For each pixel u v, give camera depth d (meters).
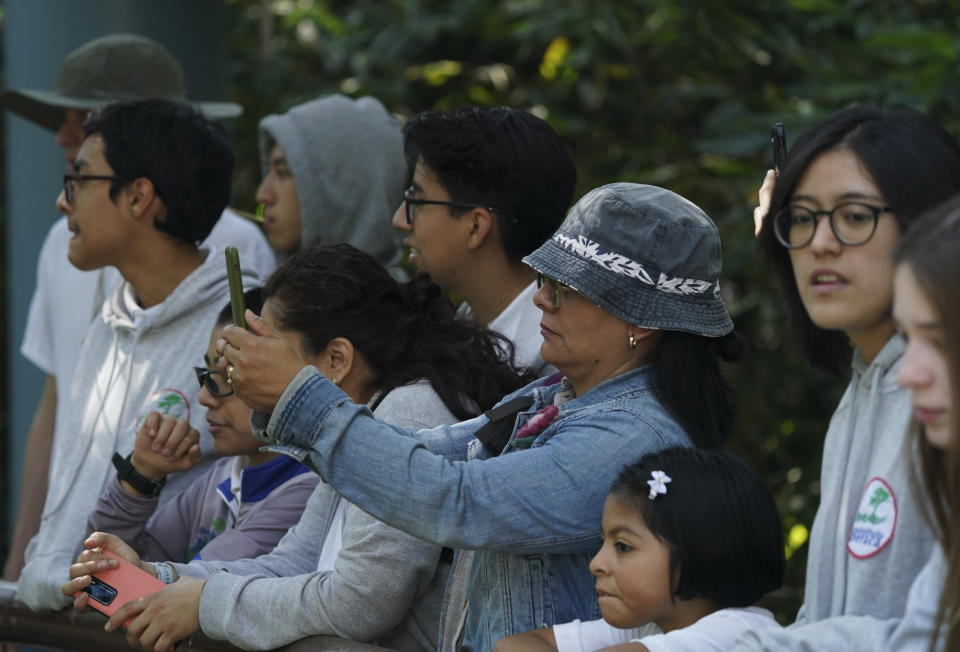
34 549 8.39
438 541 5.45
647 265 5.71
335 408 5.51
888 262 4.84
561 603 5.76
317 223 10.25
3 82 16.98
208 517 8.02
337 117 10.43
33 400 12.74
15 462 12.90
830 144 4.95
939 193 4.81
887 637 4.43
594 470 5.54
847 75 13.70
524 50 16.67
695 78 16.14
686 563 5.24
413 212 7.55
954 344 3.93
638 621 5.34
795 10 15.30
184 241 8.72
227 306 7.50
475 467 5.50
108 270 9.91
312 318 6.62
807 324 5.43
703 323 5.76
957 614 4.06
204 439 8.39
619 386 5.80
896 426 4.85
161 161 8.50
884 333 5.00
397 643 6.47
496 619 5.86
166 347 8.49
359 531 6.17
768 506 5.40
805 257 5.00
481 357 6.95
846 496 4.98
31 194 12.61
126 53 10.90
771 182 5.71
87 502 8.21
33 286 12.66
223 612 6.33
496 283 7.54
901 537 4.69
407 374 6.70
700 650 5.06
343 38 17.03
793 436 14.90
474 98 16.84
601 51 15.77
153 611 6.52
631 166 15.95
